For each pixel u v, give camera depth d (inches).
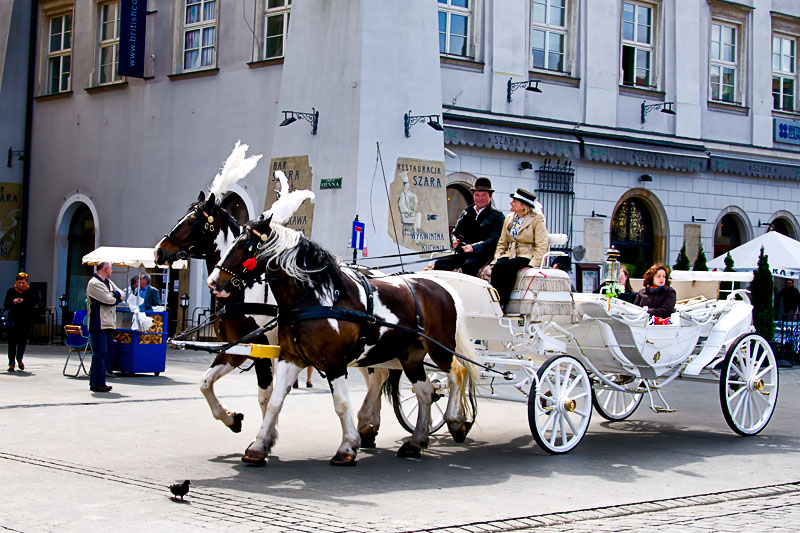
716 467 341.1
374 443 373.1
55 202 1039.6
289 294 321.7
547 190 912.9
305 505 259.4
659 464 345.1
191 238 368.2
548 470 328.5
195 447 350.0
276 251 317.4
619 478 316.8
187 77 926.4
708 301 447.5
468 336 375.9
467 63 868.0
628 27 988.6
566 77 931.3
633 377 425.7
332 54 770.2
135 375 620.7
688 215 1018.1
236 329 357.1
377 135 751.1
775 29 1098.1
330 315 319.6
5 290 1054.4
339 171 751.7
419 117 772.6
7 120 1057.5
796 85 1116.5
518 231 400.8
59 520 233.6
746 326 439.2
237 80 890.1
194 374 639.8
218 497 265.9
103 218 991.0
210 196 371.9
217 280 317.1
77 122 1023.6
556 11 936.9
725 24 1065.5
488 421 450.6
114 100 990.4
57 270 1030.4
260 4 877.8
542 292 371.9
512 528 241.0
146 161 957.2
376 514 250.8
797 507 276.8
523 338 369.7
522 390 413.7
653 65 1002.1
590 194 944.3
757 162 1062.4
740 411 482.6
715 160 1024.2
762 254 831.1
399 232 758.5
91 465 308.2
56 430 377.4
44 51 1064.8
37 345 927.7
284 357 325.1
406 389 448.5
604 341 388.5
